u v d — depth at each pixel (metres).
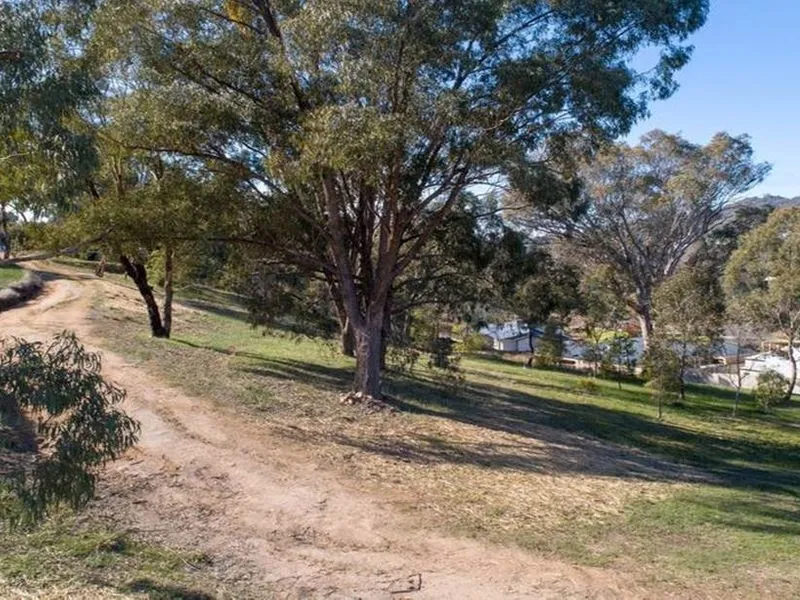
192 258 20.22
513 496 10.04
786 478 16.03
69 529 6.76
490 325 52.88
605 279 40.34
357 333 15.30
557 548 8.06
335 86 12.23
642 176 40.81
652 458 15.96
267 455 10.35
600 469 13.08
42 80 6.46
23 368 4.96
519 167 12.19
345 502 8.84
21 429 8.19
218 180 14.15
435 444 12.75
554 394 26.62
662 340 26.20
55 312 23.72
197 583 6.15
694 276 28.97
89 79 7.81
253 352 21.81
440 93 11.96
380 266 15.13
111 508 7.57
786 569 7.93
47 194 7.27
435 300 20.03
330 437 12.02
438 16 12.09
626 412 24.70
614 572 7.47
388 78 11.88
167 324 21.61
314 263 15.70
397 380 20.34
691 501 11.12
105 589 5.59
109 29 11.87
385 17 11.66
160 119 12.45
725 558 8.21
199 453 9.96
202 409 12.41
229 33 13.07
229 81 13.23
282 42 12.70
